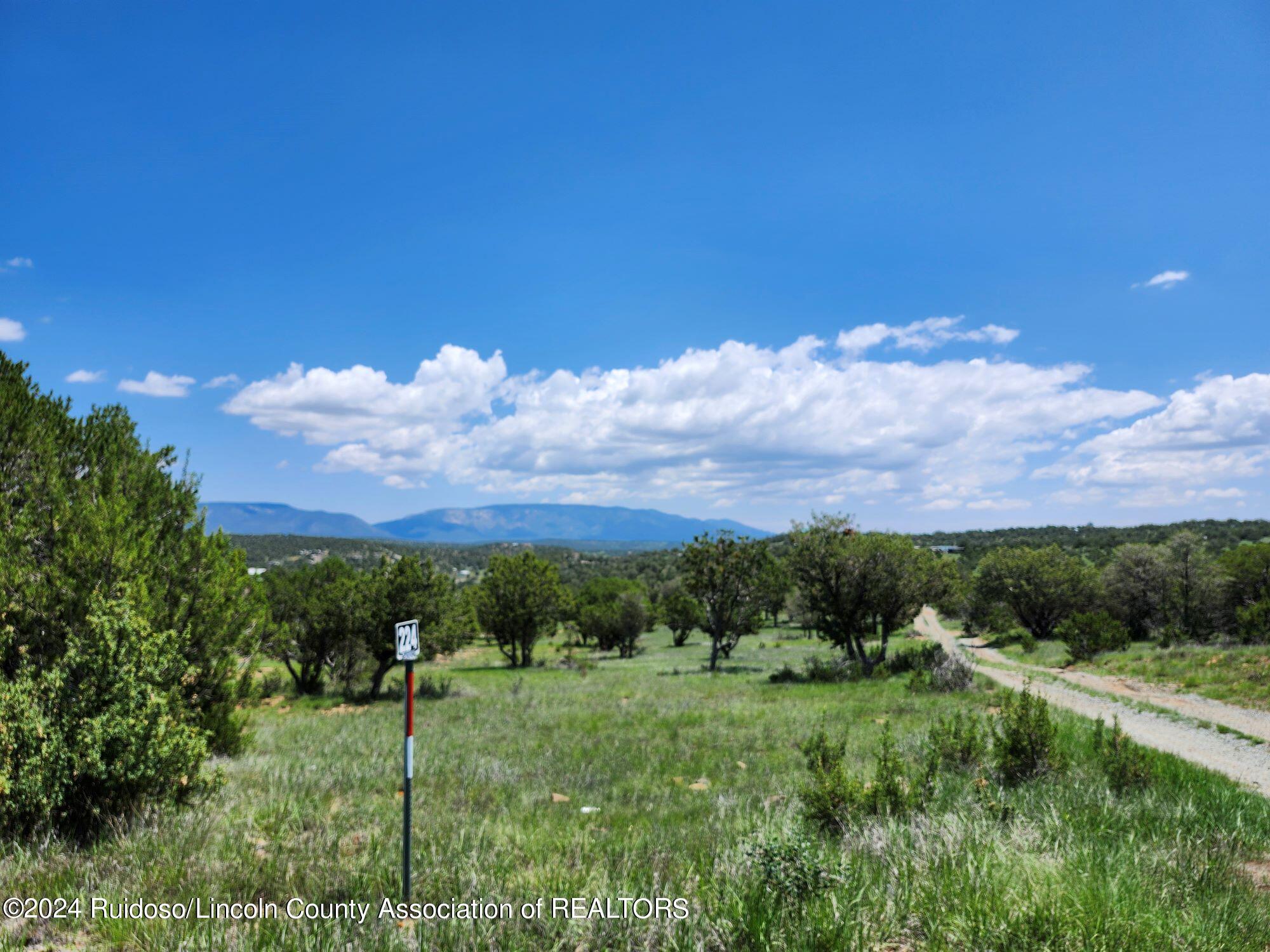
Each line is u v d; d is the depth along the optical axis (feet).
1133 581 165.58
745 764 41.81
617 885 18.11
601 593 263.70
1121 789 29.71
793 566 106.52
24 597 26.68
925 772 29.25
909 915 16.49
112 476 34.22
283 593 105.09
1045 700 33.73
